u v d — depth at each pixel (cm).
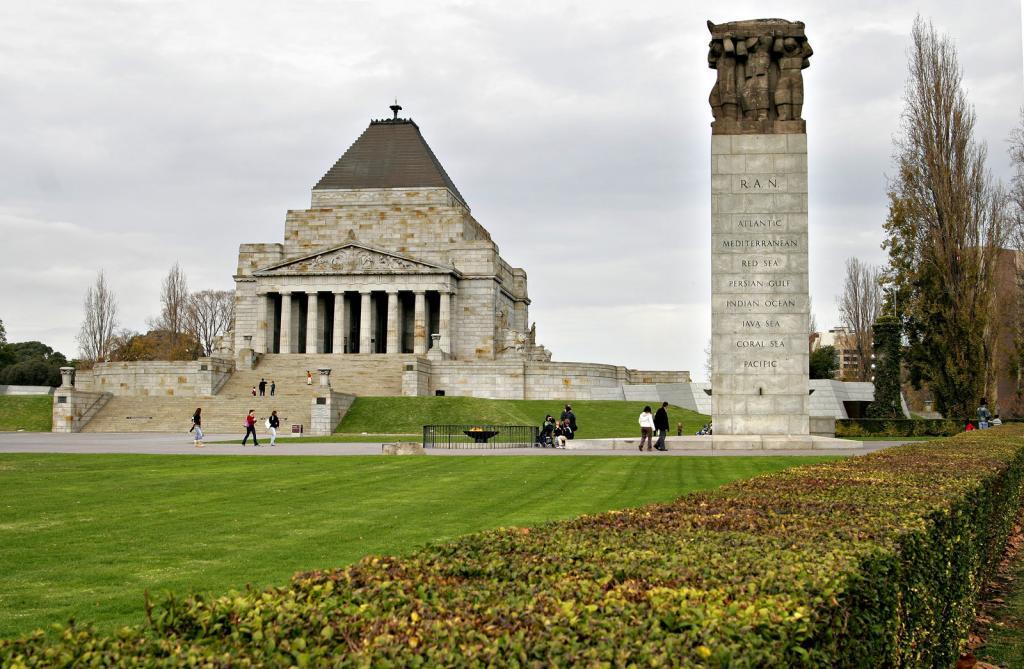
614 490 3136
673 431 8538
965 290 7319
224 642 704
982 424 6612
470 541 1130
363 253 12588
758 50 4875
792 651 760
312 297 12631
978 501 1822
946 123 7406
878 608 1020
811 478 1892
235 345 13050
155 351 16862
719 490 1695
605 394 11062
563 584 877
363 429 8388
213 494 3061
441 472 3788
